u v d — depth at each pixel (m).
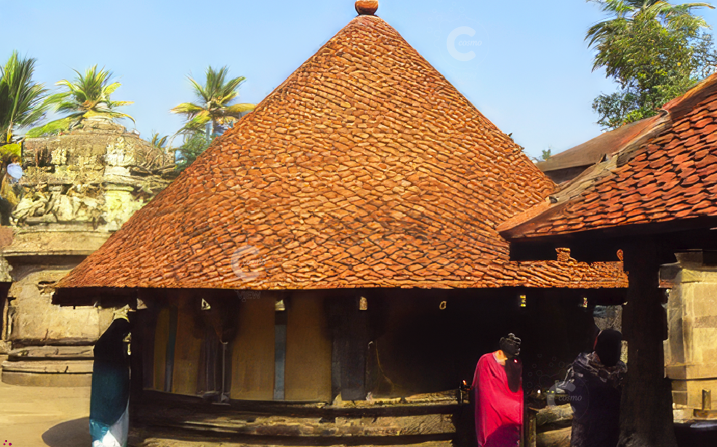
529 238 5.98
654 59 14.91
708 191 5.07
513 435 6.68
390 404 7.71
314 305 7.98
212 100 28.00
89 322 15.85
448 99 10.72
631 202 5.56
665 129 6.27
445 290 7.53
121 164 17.23
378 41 11.24
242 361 8.01
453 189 8.95
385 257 7.50
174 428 8.04
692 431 7.28
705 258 10.82
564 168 12.28
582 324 8.59
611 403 6.07
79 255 15.80
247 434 7.64
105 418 7.76
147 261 8.08
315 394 7.84
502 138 10.59
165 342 8.72
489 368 6.73
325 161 9.08
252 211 8.27
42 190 16.78
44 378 15.13
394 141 9.52
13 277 16.22
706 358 10.84
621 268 8.52
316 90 10.27
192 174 9.51
